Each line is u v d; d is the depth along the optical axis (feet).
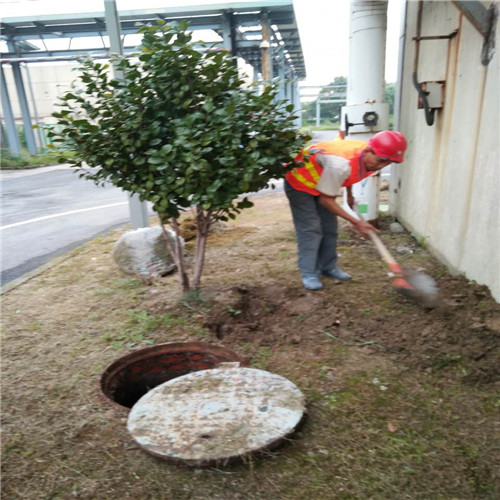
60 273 16.76
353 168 12.30
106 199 35.32
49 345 11.29
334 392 9.00
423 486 6.73
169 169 10.65
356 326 11.58
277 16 59.16
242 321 12.41
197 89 11.23
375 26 17.97
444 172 15.46
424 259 16.33
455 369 9.57
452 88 14.70
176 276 15.44
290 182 13.05
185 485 6.89
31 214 30.12
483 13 11.79
